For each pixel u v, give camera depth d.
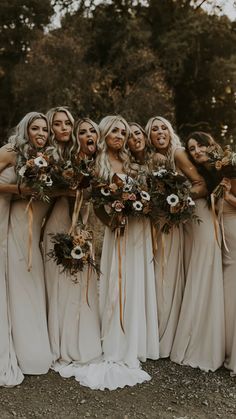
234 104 18.14
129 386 3.81
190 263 4.28
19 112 16.75
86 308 4.17
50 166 3.75
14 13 17.05
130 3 17.69
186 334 4.22
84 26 17.03
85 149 4.34
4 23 17.17
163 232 4.23
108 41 17.27
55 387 3.76
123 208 3.99
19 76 15.56
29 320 3.96
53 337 4.11
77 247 3.85
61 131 4.17
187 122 18.83
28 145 3.97
